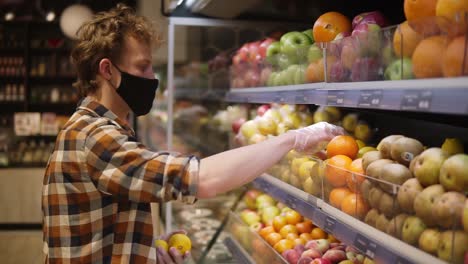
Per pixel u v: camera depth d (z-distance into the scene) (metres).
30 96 7.85
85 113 1.54
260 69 2.63
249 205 2.97
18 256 5.67
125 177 1.35
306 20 3.04
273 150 1.49
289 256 2.12
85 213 1.44
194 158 1.39
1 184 6.93
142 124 6.59
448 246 1.11
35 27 7.84
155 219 4.09
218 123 3.75
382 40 1.39
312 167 1.85
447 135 1.80
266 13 2.97
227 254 2.80
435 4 1.26
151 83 1.60
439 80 1.10
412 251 1.22
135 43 1.54
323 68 1.83
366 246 1.39
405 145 1.39
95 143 1.40
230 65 3.48
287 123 2.40
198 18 3.12
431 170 1.21
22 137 7.86
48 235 1.47
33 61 7.82
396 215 1.30
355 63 1.55
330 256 1.94
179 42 3.72
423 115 1.92
